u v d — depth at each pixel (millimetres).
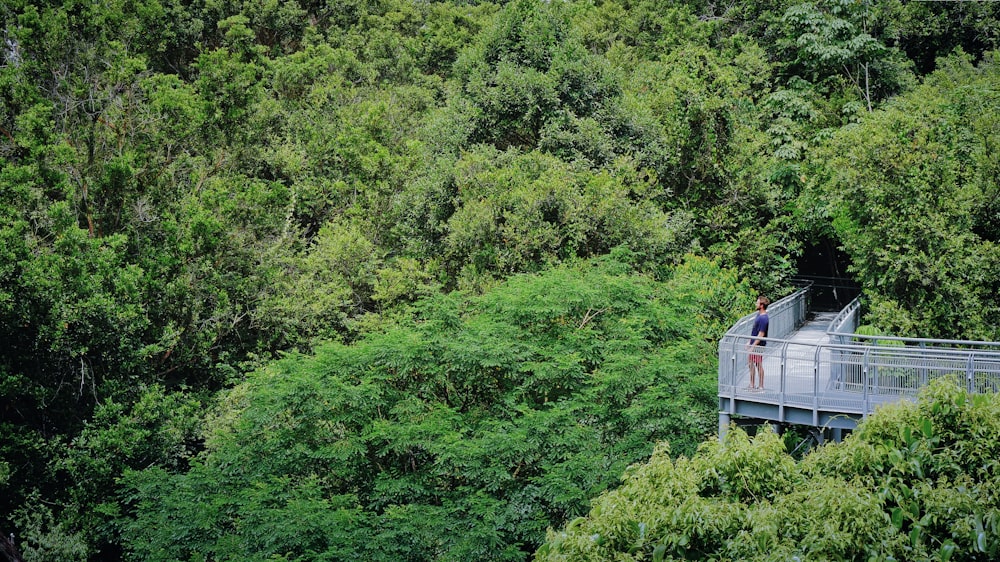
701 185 31969
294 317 26766
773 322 22750
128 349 22656
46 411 22688
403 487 17047
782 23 40031
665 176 32094
